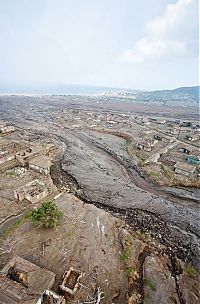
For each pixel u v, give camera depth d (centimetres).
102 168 7244
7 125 11250
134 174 7069
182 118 17212
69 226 4075
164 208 5388
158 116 17462
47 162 6381
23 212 4484
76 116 14588
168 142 9869
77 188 5966
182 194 6084
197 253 4069
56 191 5328
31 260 3319
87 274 3184
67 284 2984
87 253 3538
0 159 6450
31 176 5903
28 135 9888
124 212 5112
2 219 4253
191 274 3528
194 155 8275
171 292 3098
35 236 3778
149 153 8450
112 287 3070
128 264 3456
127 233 4122
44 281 2783
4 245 3581
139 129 11925
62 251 3528
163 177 6756
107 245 3775
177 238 4409
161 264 3594
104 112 17212
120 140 10225
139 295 3014
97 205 5322
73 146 9050
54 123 12581
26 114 14950
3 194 5016
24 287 2648
